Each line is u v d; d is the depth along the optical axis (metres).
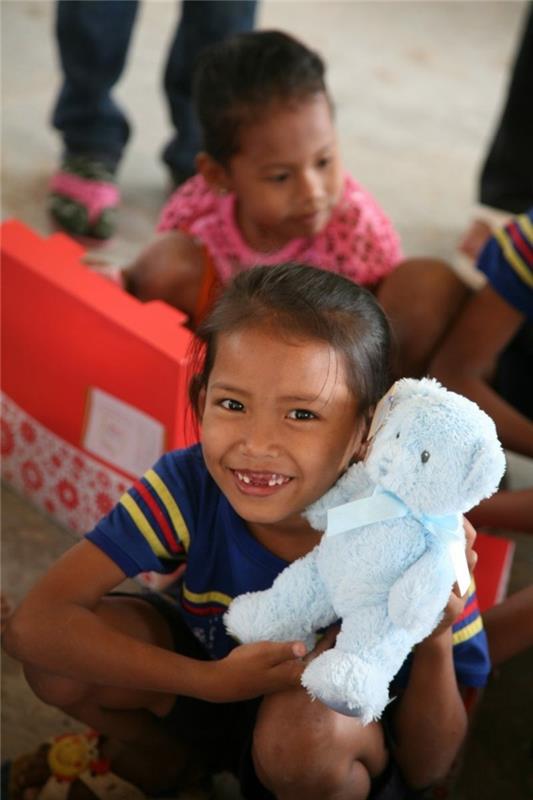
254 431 1.07
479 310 1.76
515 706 1.63
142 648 1.21
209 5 2.47
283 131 1.73
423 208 2.87
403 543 1.01
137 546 1.24
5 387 1.79
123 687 1.25
